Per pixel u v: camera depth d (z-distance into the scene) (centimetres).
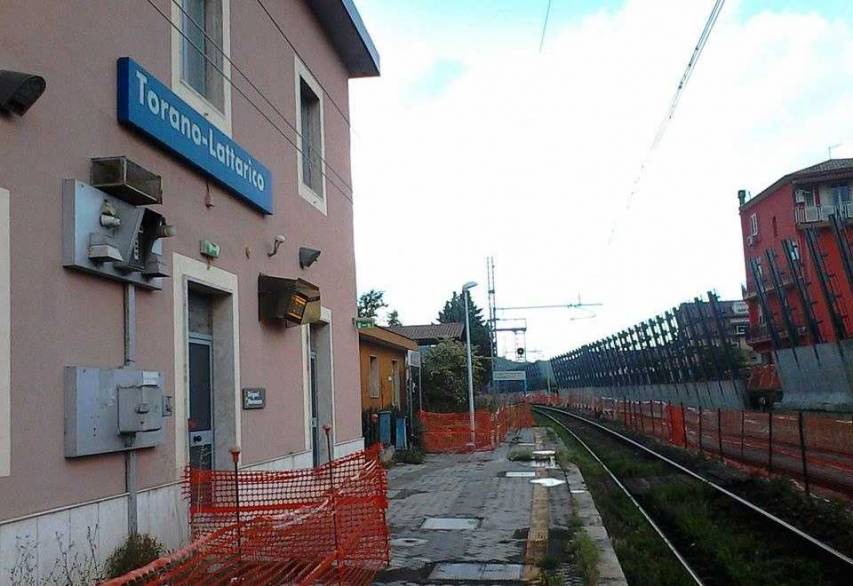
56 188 645
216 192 958
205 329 978
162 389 767
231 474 854
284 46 1256
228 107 1009
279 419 1130
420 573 809
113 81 738
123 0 763
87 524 655
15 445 580
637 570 939
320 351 1420
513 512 1179
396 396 2534
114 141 733
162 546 746
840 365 2678
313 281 1340
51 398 625
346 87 1644
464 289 2733
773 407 3141
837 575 889
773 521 1162
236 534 616
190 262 879
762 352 5066
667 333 4012
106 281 712
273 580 658
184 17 936
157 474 779
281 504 835
